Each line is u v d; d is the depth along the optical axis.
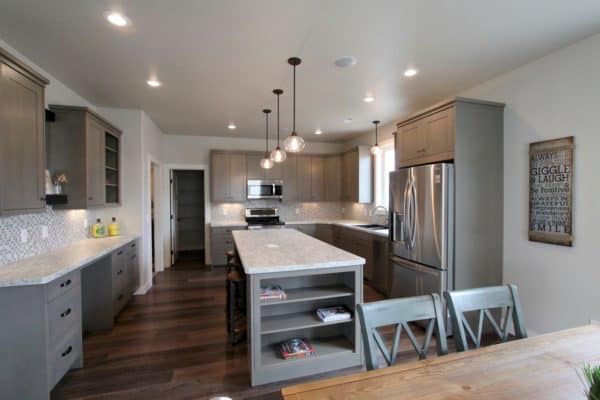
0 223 2.15
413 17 1.95
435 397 0.95
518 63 2.64
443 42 2.28
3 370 1.81
